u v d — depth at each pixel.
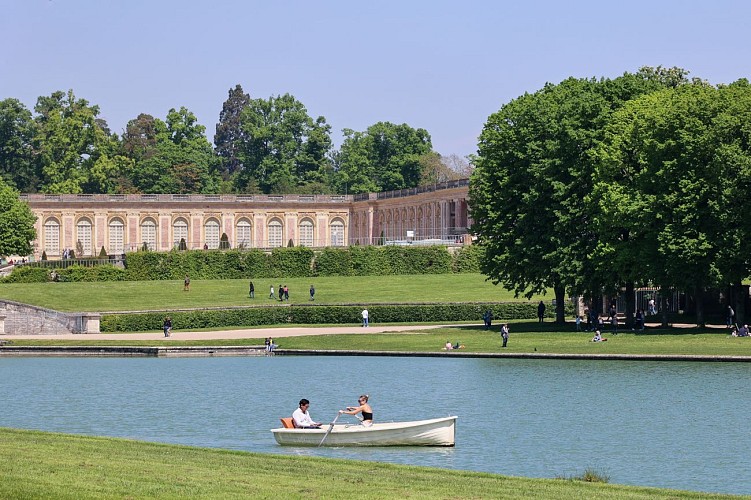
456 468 54.69
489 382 84.94
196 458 46.78
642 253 107.00
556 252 113.44
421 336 117.75
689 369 88.31
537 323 129.38
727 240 103.12
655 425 66.19
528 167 117.25
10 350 116.00
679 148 107.31
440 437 59.53
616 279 112.50
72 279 172.50
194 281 175.00
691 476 53.28
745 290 126.50
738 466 55.44
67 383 90.56
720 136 104.94
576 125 115.44
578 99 116.75
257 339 117.62
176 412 74.56
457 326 130.88
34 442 49.47
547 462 56.38
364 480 42.19
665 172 106.19
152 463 44.56
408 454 58.09
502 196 119.25
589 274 113.50
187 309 140.38
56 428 68.88
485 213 121.19
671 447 59.94
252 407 76.44
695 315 129.12
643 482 52.12
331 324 141.25
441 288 164.88
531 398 76.81
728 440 61.62
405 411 73.12
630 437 62.69
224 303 151.25
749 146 104.44
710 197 104.62
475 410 72.44
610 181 111.56
